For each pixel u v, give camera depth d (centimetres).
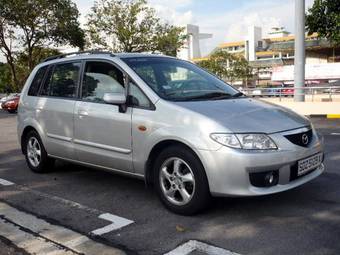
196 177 426
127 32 3372
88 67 571
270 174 413
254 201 487
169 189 460
